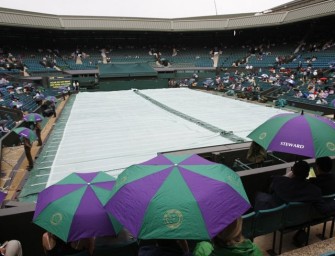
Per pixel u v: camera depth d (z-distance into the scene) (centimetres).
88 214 319
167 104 2492
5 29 4181
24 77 3356
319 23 4309
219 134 1502
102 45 5031
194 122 1786
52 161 1155
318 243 425
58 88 3328
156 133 1544
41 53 4366
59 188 360
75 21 4334
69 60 4431
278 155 850
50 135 1534
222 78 3909
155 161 321
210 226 228
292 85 2867
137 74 4241
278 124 430
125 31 4841
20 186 937
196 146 1317
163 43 5362
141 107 2352
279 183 434
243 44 5244
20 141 1438
